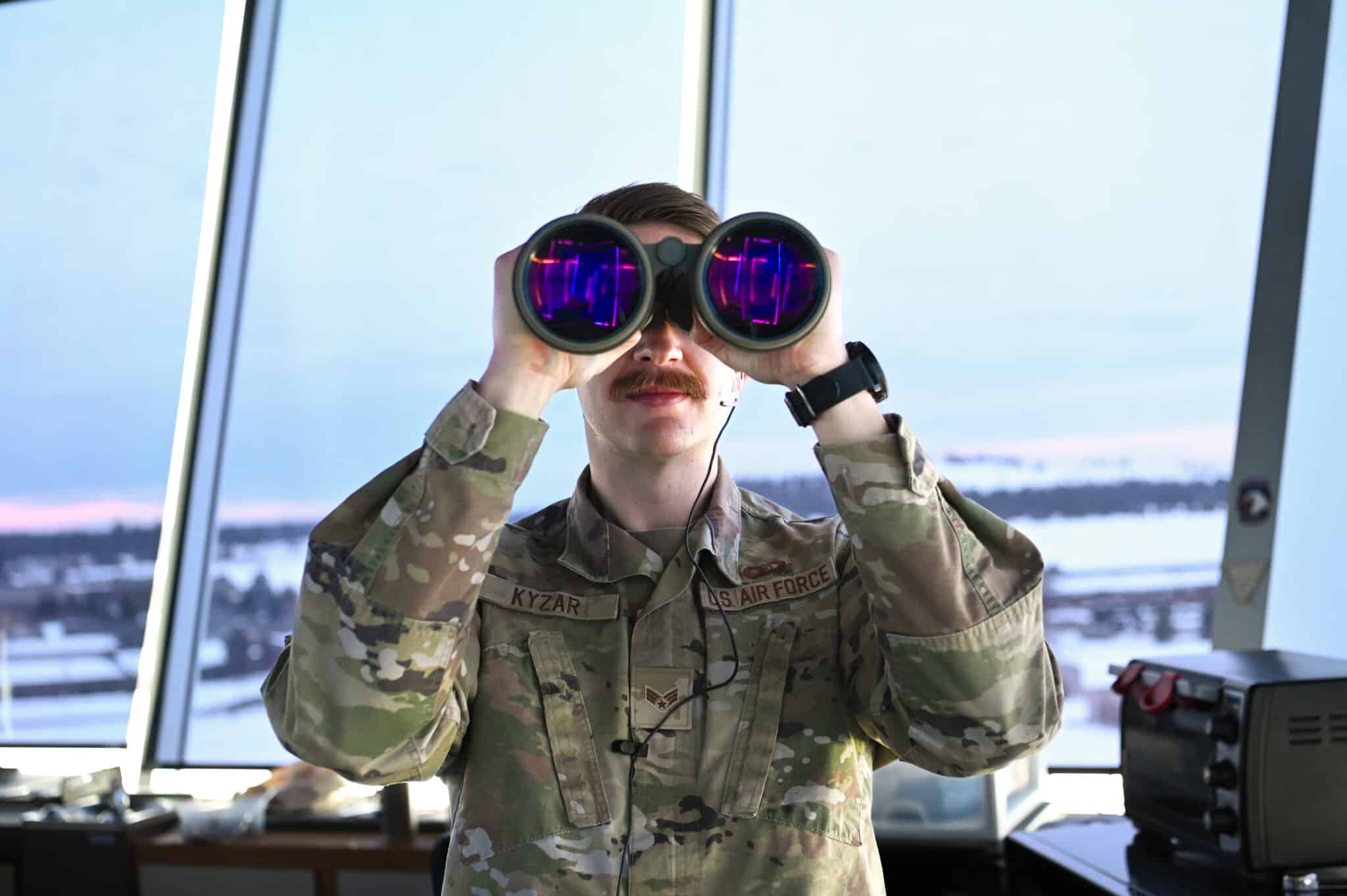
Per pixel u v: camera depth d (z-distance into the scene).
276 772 3.04
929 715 0.95
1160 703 1.57
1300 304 2.69
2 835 2.87
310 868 2.69
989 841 1.81
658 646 1.04
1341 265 2.66
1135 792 1.67
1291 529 2.66
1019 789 1.98
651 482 1.09
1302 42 2.72
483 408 0.94
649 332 1.03
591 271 0.96
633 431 1.05
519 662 1.04
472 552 0.93
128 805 3.03
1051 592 2.90
